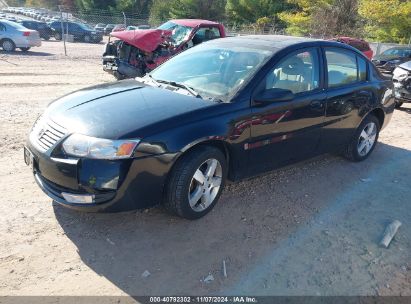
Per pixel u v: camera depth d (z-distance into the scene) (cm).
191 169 342
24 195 396
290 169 512
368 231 377
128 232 347
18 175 441
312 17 3428
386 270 321
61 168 315
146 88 407
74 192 319
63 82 1061
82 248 322
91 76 1201
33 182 426
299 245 346
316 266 319
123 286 284
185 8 4841
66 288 278
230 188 444
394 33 3064
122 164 312
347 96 485
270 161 422
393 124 809
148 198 332
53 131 334
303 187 462
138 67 984
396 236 370
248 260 321
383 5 2984
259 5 4509
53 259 306
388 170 536
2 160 477
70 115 343
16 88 933
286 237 357
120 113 340
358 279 307
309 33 3359
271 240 351
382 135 716
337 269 317
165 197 348
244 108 374
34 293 271
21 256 306
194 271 304
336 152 527
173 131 330
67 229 345
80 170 310
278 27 4112
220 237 350
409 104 1052
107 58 1025
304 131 441
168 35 1028
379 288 299
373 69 546
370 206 427
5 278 282
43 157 327
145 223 362
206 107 358
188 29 1116
